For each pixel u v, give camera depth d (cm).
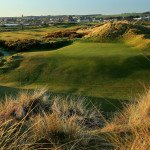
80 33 7431
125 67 3634
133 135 573
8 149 489
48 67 3941
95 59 3953
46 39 7219
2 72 3975
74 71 3700
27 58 4328
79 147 573
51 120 625
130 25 6297
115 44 5394
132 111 809
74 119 760
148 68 3584
